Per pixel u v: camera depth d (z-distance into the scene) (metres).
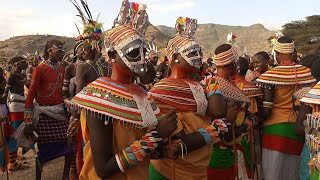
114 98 2.38
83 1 3.27
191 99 3.34
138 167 2.50
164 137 2.45
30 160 7.97
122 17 2.54
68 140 5.30
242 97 3.98
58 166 7.53
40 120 5.86
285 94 4.96
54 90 5.94
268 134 5.13
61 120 5.98
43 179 6.69
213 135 3.04
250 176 5.27
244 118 4.19
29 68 8.88
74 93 6.07
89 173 2.50
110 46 2.47
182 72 3.41
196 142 2.98
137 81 2.61
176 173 3.28
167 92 3.33
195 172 3.30
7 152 5.74
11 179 6.68
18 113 8.22
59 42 6.00
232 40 5.12
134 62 2.42
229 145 3.99
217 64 4.04
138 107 2.43
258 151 5.70
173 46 3.38
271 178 5.11
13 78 8.20
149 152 2.40
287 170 5.06
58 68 6.05
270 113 5.03
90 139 2.38
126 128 2.41
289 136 4.98
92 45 4.55
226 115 3.56
